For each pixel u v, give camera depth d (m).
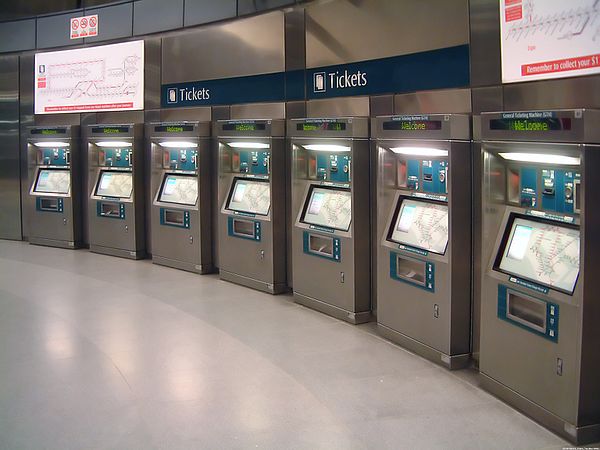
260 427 3.39
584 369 3.07
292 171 5.78
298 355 4.49
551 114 3.17
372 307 5.25
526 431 3.30
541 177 3.55
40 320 5.36
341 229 5.25
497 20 3.97
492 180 3.77
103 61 8.31
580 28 3.38
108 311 5.64
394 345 4.69
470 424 3.39
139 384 3.99
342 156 5.34
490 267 3.76
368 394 3.81
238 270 6.61
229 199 6.77
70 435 3.31
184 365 4.31
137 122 8.05
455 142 4.06
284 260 6.24
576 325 3.06
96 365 4.32
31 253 8.44
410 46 4.75
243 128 6.32
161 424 3.44
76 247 8.78
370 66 5.17
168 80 7.58
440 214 4.36
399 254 4.57
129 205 7.97
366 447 3.16
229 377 4.10
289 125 6.07
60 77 8.84
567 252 3.30
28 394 3.84
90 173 8.48
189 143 7.18
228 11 6.77
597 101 3.32
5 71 9.33
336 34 5.50
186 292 6.32
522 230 3.68
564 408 3.17
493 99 4.03
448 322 4.14
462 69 4.29
